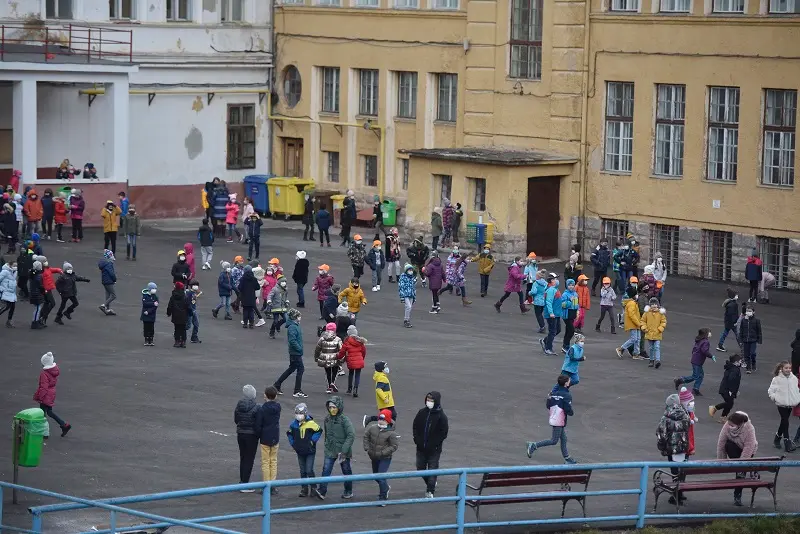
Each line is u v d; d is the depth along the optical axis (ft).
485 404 97.91
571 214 167.63
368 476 65.05
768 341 124.36
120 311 126.62
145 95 191.83
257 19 201.46
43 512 60.44
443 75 183.73
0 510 63.41
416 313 132.16
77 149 187.93
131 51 181.98
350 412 94.48
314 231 185.57
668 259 160.25
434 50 182.39
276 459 76.23
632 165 161.79
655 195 159.74
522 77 172.65
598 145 164.96
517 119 173.17
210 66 196.54
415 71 185.57
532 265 135.03
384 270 155.53
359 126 193.06
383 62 188.85
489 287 148.36
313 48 197.57
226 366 106.52
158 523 63.93
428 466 74.28
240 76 200.54
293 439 74.79
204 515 70.54
